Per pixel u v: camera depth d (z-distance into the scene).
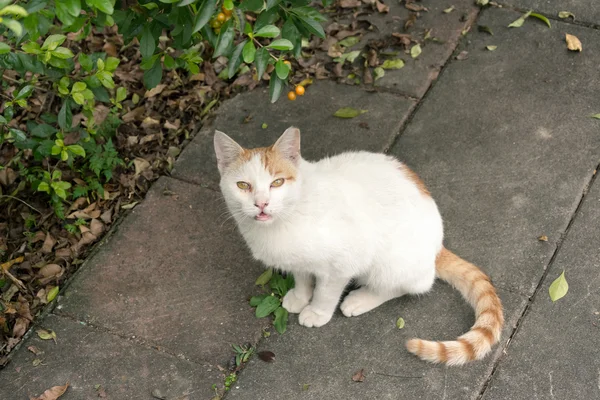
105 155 1.96
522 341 1.71
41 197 1.96
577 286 1.76
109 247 1.88
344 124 2.02
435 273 1.76
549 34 2.12
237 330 1.76
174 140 2.04
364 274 1.75
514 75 2.06
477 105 2.02
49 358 1.74
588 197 1.86
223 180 1.67
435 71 2.09
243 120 2.05
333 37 2.16
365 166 1.73
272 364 1.72
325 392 1.68
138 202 1.94
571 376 1.67
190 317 1.78
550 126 1.97
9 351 1.76
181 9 1.65
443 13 2.18
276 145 1.64
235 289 1.81
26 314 1.79
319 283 1.72
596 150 1.93
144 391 1.70
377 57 2.12
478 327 1.68
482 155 1.94
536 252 1.81
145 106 2.09
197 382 1.71
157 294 1.81
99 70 1.77
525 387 1.66
